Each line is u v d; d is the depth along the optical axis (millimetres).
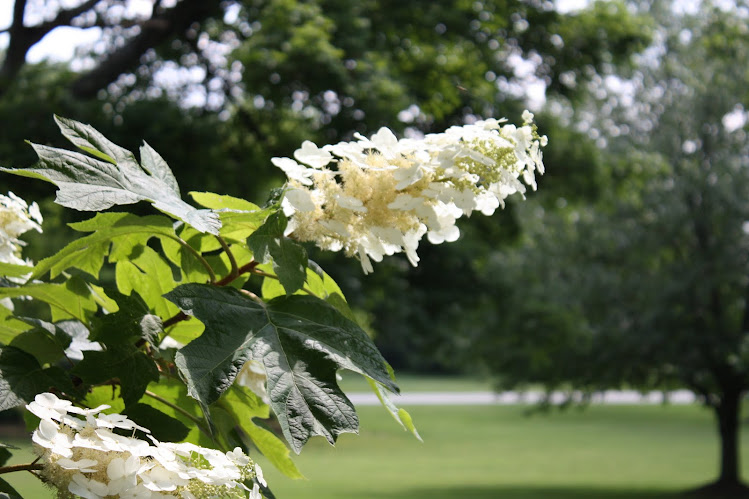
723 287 18359
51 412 1349
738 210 17938
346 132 13016
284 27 12086
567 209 18969
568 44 16219
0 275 2018
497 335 19844
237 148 14234
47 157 1616
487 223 18609
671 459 23531
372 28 13922
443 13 14023
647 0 19781
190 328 2055
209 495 1418
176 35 14422
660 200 18422
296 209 1794
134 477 1342
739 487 18438
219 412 2057
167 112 11820
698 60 19438
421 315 20703
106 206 1593
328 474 18391
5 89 11336
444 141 1770
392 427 30641
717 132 19000
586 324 19062
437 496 15414
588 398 19391
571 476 19375
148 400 2012
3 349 1659
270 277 1950
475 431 30016
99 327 1701
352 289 14953
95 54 15219
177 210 1678
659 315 17703
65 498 1349
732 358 17547
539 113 17297
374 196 1760
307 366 1566
